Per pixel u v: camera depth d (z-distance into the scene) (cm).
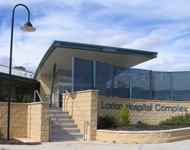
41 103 1170
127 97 1711
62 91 2602
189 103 1862
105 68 1616
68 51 1905
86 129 1274
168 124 1591
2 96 1750
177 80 1914
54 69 2394
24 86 3266
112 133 1188
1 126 1284
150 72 1852
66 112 1473
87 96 1289
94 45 1844
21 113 1343
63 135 1277
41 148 983
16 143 1078
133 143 1156
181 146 1081
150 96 1817
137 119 1673
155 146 1078
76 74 1467
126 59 2175
